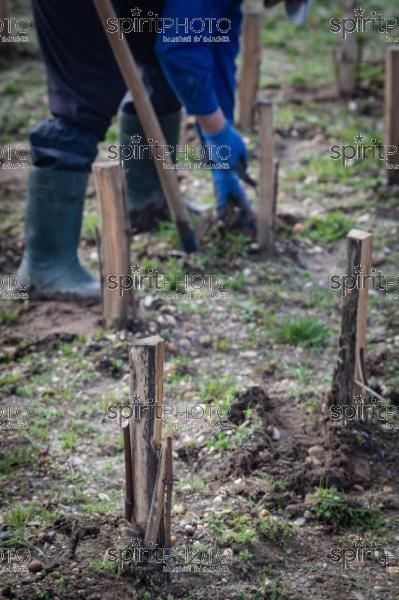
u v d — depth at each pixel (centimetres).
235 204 636
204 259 611
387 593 359
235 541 379
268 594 356
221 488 409
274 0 605
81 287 573
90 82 543
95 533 383
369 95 918
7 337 533
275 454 430
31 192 564
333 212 691
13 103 899
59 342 527
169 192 581
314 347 531
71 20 522
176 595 354
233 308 566
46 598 352
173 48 528
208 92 551
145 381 344
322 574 368
